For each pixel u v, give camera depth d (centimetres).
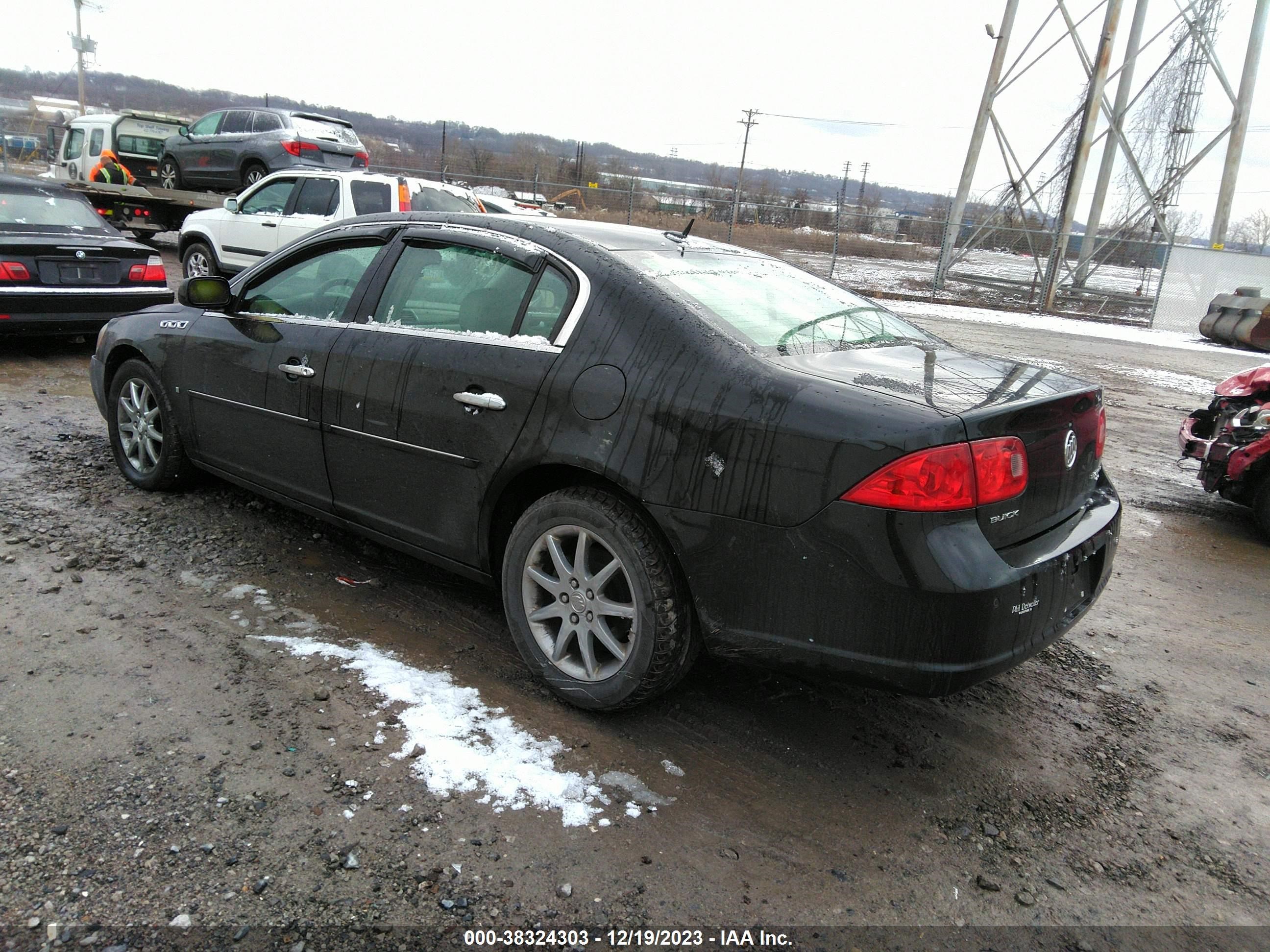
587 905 221
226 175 1591
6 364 756
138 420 473
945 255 2455
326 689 305
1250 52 2150
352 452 360
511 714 301
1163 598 460
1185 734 327
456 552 334
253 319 408
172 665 312
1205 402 1092
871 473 241
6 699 285
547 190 3309
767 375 264
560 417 292
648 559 278
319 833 237
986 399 263
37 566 378
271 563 403
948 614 240
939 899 234
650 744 291
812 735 304
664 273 312
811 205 3042
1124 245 2406
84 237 787
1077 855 256
